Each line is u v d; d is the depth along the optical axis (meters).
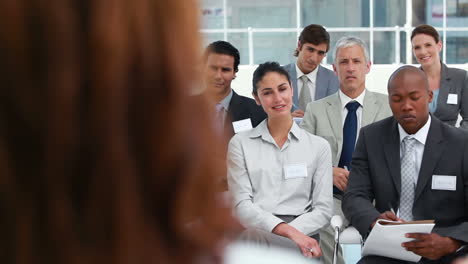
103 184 0.36
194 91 0.39
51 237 0.35
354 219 3.42
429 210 3.30
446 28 9.33
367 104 4.41
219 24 8.87
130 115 0.37
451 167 3.27
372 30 9.20
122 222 0.36
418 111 3.33
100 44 0.35
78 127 0.35
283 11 9.02
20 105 0.34
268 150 3.77
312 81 5.36
